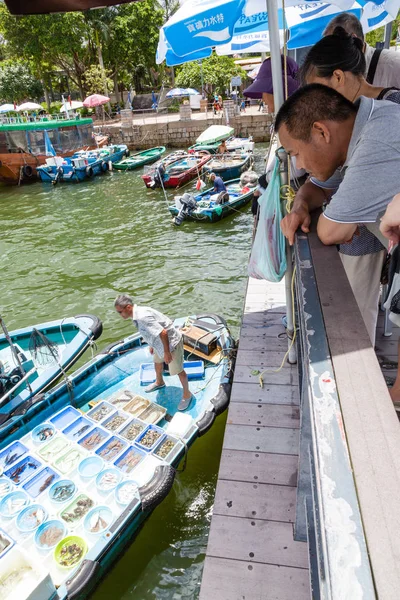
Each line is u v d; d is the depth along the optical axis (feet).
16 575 11.71
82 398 19.07
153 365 20.62
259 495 9.68
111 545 12.47
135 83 155.74
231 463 10.57
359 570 1.86
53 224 52.95
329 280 4.30
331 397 2.80
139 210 55.26
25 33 108.99
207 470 17.06
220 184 50.60
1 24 106.73
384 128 4.31
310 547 3.72
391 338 10.07
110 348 20.95
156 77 155.33
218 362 19.93
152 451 15.25
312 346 3.33
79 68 127.54
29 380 20.36
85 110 126.52
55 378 20.17
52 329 24.25
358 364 3.06
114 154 82.99
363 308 7.79
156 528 15.30
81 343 22.63
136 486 13.97
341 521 2.07
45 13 8.26
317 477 2.33
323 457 2.41
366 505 2.12
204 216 46.34
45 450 15.72
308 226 6.25
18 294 35.60
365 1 15.46
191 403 18.19
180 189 62.34
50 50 114.21
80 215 55.62
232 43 22.02
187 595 13.50
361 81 6.24
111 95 151.02
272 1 9.24
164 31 12.32
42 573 11.43
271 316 16.33
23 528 13.01
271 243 10.60
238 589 7.95
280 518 9.12
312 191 6.98
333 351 3.23
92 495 13.97
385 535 1.98
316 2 14.76
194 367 19.94
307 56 6.51
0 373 18.25
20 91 121.60
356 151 4.50
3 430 16.89
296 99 4.89
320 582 2.08
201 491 16.38
